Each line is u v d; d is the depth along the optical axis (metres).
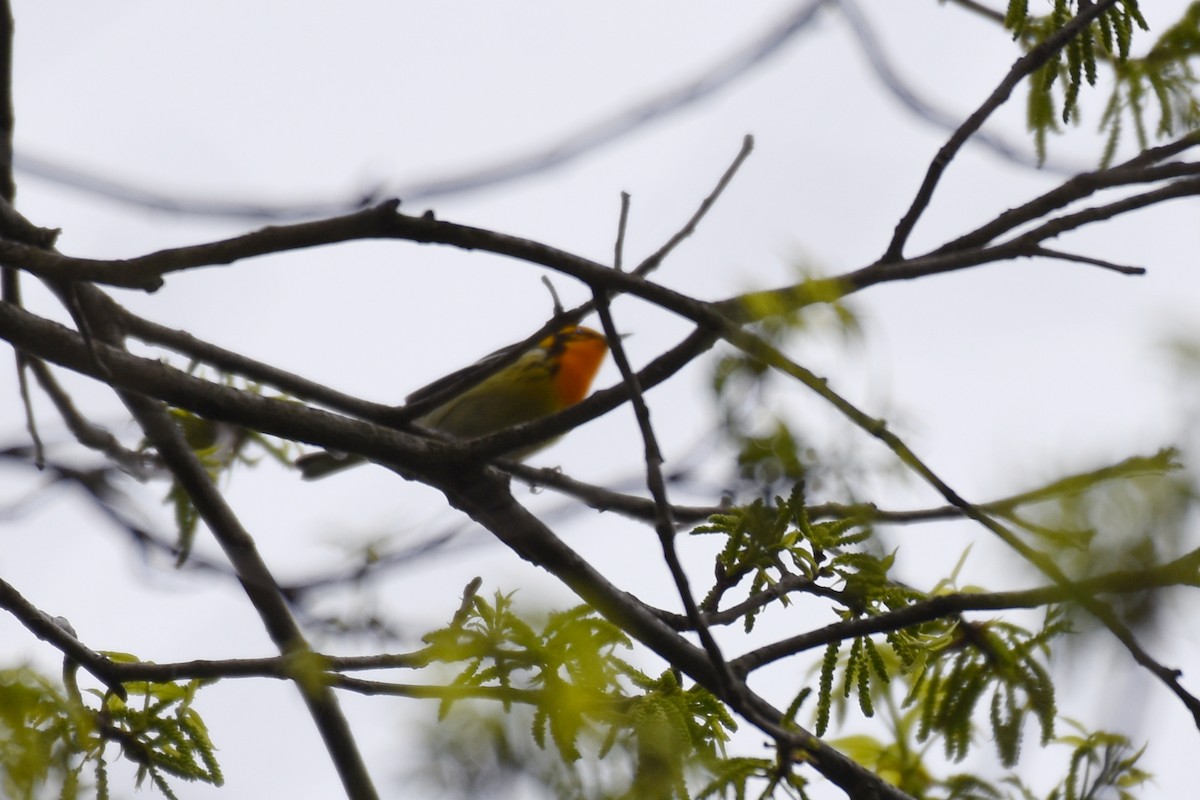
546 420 6.46
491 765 3.98
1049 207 6.33
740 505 6.79
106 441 8.30
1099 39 6.97
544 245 5.88
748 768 5.68
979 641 6.19
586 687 4.71
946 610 6.17
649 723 4.84
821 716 6.49
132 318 8.09
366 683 5.61
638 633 6.47
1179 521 2.96
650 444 5.82
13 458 6.07
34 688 5.81
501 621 4.88
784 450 4.71
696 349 5.96
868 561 6.65
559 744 4.25
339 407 7.83
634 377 5.86
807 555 6.70
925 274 6.04
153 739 6.52
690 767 4.99
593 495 7.98
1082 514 3.04
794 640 6.53
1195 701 4.36
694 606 5.72
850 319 4.63
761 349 4.69
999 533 3.22
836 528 6.64
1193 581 3.04
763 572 6.96
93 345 6.18
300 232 5.67
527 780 4.04
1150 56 7.26
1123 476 2.98
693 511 8.05
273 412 6.68
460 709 4.08
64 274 5.81
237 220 5.64
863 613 6.84
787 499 6.41
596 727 4.53
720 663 5.73
